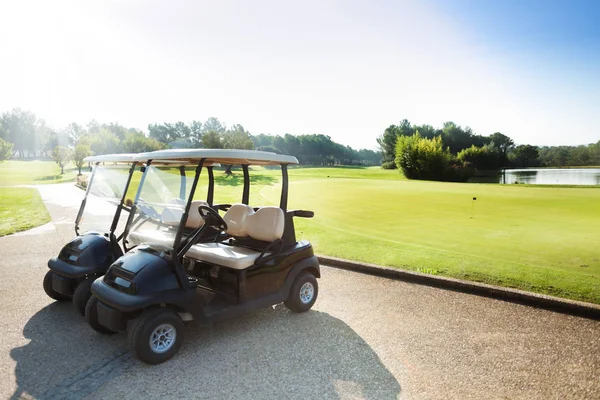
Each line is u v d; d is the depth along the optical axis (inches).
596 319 163.0
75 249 158.7
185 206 138.4
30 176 1619.1
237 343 140.8
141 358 121.9
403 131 3385.8
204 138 1809.8
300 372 121.6
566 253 261.7
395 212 456.8
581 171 3014.3
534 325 156.8
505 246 283.7
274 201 551.5
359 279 215.8
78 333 148.7
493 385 115.3
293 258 165.5
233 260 147.7
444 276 209.2
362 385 114.8
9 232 350.6
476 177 2172.7
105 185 176.6
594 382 117.2
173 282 128.9
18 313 167.8
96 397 108.7
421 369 123.9
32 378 118.3
